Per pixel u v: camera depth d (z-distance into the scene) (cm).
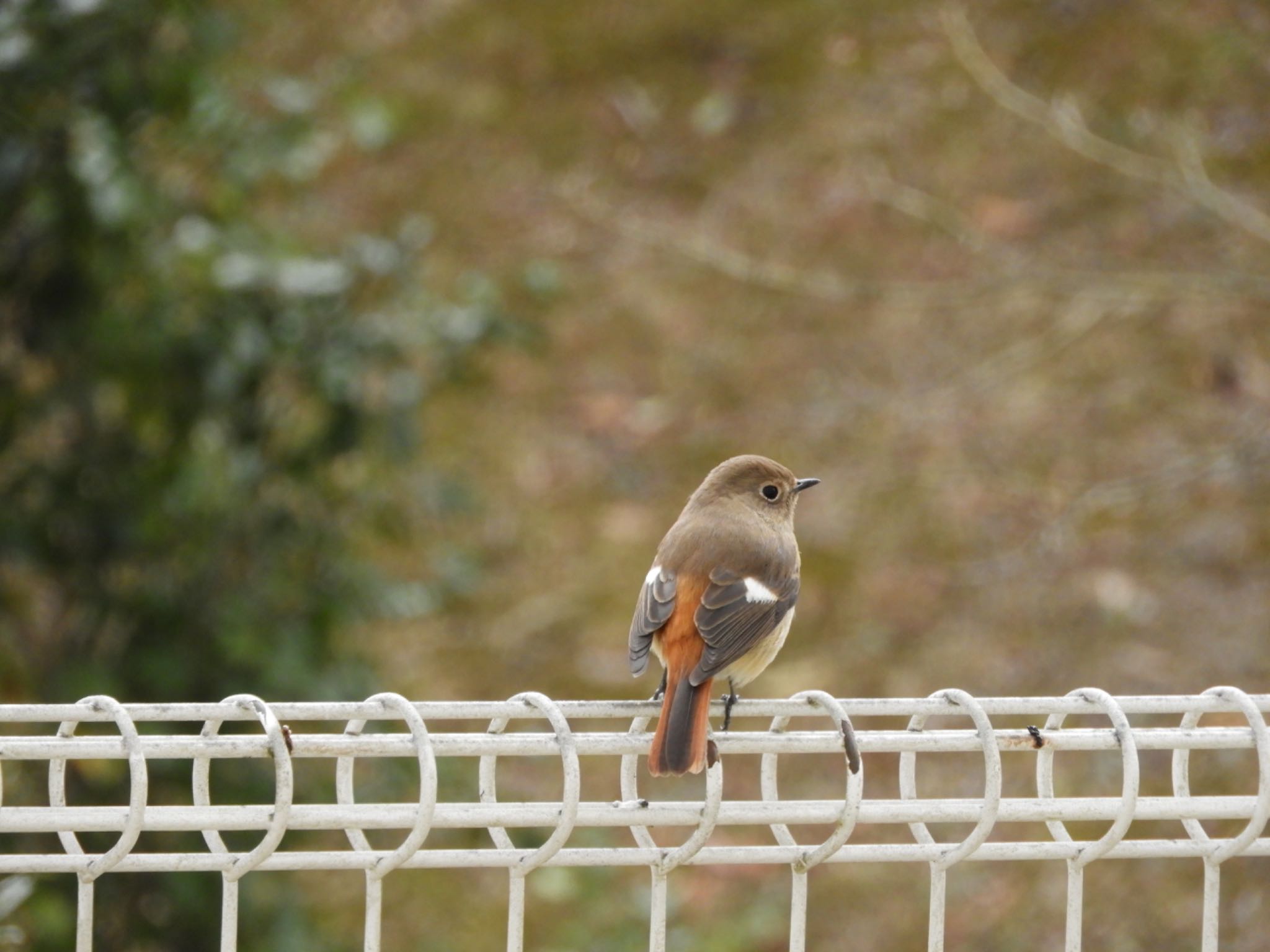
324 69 1542
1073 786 1249
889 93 1888
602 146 1898
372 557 1127
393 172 1862
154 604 822
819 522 1527
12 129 759
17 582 834
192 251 779
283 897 877
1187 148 1344
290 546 842
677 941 1134
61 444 827
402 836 957
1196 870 1175
